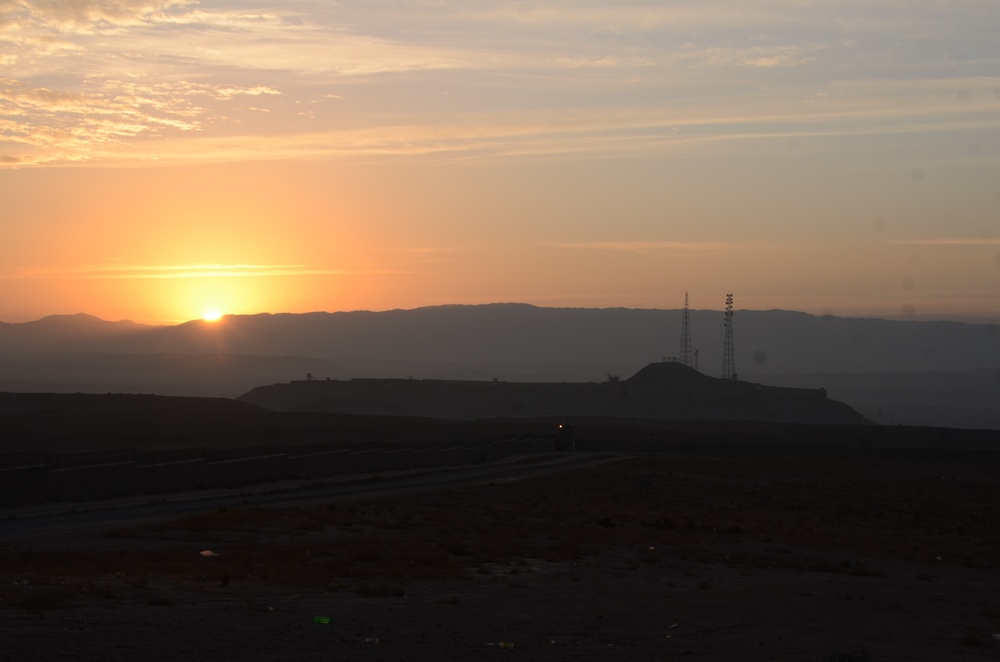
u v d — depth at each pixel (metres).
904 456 126.12
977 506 71.19
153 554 29.36
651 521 50.97
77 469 55.22
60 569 24.95
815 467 105.88
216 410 144.25
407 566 29.75
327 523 42.66
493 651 17.81
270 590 23.34
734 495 74.12
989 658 20.61
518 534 41.88
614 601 24.94
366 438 134.25
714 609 24.55
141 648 16.02
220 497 57.94
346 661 16.17
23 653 15.11
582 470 92.06
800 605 26.08
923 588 32.44
